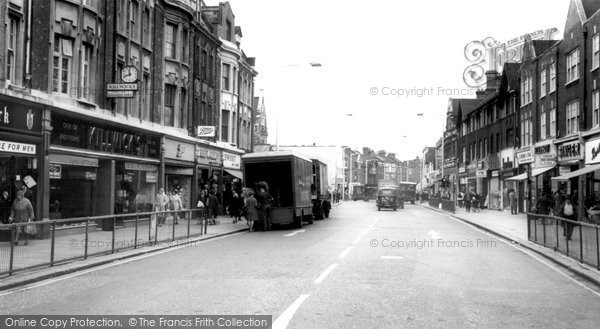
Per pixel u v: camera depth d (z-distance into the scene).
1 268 10.35
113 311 7.73
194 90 33.34
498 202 47.84
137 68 24.73
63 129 19.84
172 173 30.23
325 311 7.76
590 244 12.34
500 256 15.18
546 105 34.84
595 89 27.44
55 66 19.92
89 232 13.52
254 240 19.67
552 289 10.02
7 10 16.97
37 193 18.45
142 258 14.23
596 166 24.97
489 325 7.12
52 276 11.06
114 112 23.39
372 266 12.57
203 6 40.25
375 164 150.88
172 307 7.99
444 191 67.12
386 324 7.04
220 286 9.77
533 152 36.78
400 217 36.94
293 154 25.31
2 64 16.75
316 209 33.12
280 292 9.20
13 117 17.20
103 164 23.00
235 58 40.84
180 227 19.16
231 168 40.62
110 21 23.41
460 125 64.88
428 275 11.36
